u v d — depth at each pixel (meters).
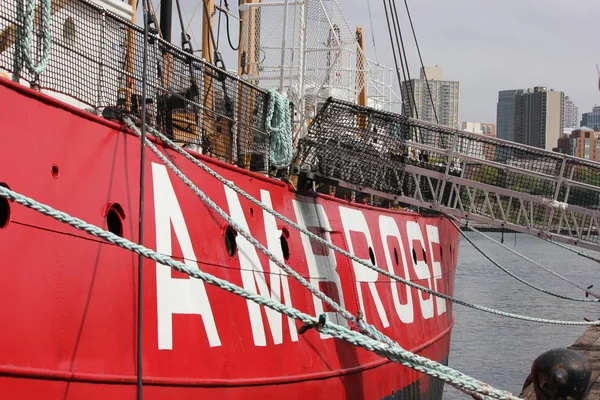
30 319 7.89
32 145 8.20
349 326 14.91
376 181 16.88
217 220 11.43
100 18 10.04
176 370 9.84
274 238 13.01
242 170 12.38
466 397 25.19
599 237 16.98
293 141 16.31
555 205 16.91
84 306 8.59
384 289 17.16
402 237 18.91
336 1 19.33
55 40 9.26
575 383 8.93
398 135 17.36
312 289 10.13
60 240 8.38
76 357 8.41
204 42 16.69
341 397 13.92
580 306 43.34
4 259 7.67
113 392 8.84
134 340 9.26
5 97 7.88
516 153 17.48
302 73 17.31
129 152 9.77
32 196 8.12
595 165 17.00
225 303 11.16
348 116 16.52
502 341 33.22
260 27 19.20
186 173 11.00
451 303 23.50
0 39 9.12
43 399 7.99
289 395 12.38
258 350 11.70
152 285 9.70
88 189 8.95
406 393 17.45
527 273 62.75
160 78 11.08
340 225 15.66
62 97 10.25
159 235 10.03
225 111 13.06
